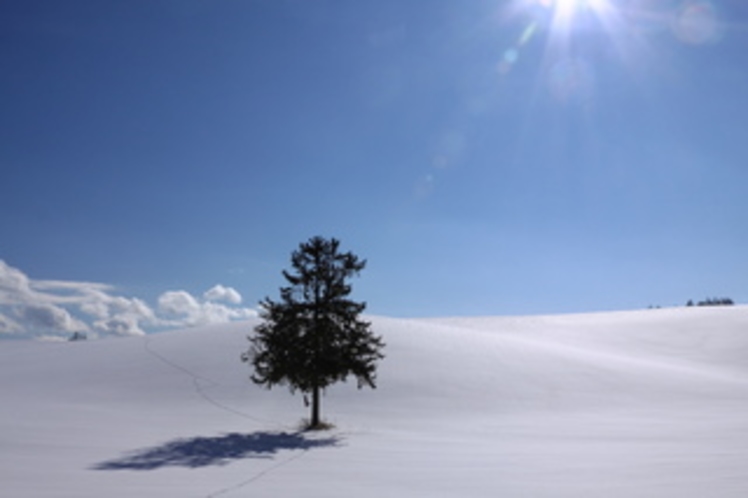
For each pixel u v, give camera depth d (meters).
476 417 33.34
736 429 25.19
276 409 34.53
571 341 77.50
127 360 48.66
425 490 11.95
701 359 65.38
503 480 13.08
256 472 15.37
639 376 46.00
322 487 12.55
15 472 14.73
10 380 43.72
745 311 87.88
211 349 50.12
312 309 27.81
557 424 29.94
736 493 10.12
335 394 38.34
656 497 10.20
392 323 60.38
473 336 57.81
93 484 13.21
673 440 22.27
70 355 54.19
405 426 30.11
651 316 94.31
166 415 32.28
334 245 28.17
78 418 29.39
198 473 15.23
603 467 14.81
